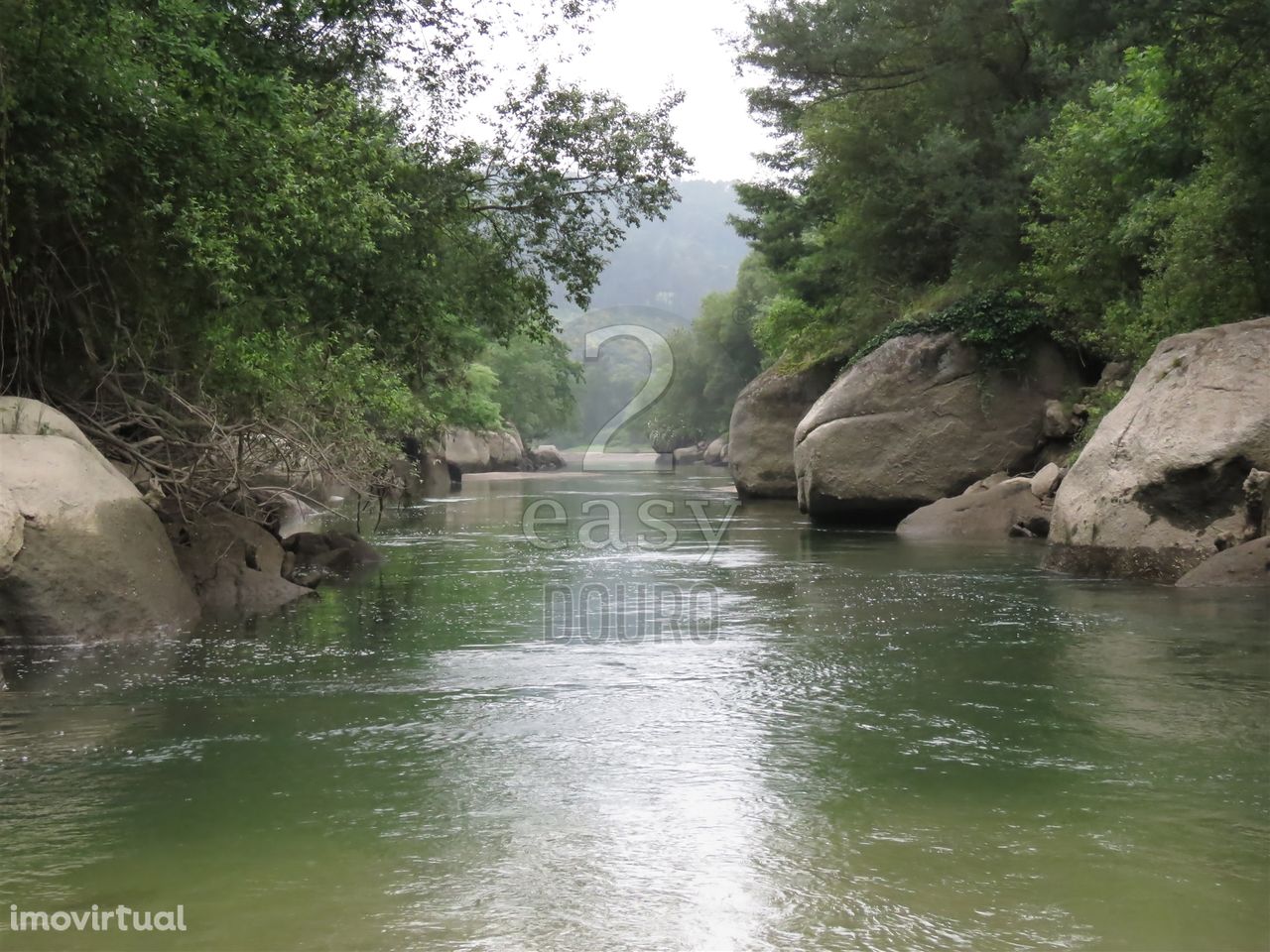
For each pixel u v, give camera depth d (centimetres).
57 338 1234
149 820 505
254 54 1175
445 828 495
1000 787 550
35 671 817
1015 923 397
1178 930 392
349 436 1376
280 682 786
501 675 810
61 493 952
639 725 672
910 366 2286
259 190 1156
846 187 2905
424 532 2114
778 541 1897
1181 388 1367
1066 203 2048
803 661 859
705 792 545
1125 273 2039
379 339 1677
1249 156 1526
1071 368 2231
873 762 594
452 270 1788
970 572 1405
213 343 1215
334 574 1433
